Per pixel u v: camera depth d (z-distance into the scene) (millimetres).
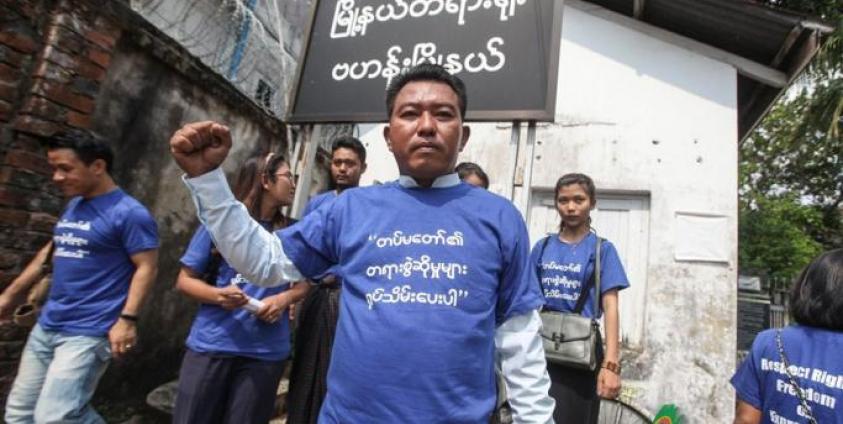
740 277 11461
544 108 2207
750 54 4566
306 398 2289
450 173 1304
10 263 2418
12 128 2400
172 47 3219
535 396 1198
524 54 2318
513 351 1236
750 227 11594
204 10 5160
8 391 2457
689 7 4242
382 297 1134
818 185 12727
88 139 2268
